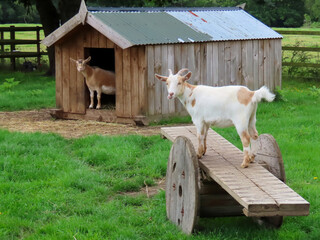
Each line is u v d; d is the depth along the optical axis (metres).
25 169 8.48
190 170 5.86
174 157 6.32
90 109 12.86
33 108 14.72
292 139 10.38
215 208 6.24
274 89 15.12
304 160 9.16
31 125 12.23
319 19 45.94
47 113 13.93
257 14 42.41
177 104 12.60
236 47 13.87
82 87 12.90
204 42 13.00
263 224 6.43
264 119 12.32
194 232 6.03
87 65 12.61
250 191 5.39
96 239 5.98
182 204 6.13
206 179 6.38
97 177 8.27
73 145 10.24
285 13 43.69
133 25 12.31
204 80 13.11
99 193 7.69
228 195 6.32
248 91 6.13
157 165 8.87
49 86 18.55
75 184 7.97
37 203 7.16
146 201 7.45
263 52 14.69
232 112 6.13
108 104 13.75
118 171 8.74
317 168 8.66
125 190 7.96
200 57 12.97
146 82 11.86
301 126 11.48
